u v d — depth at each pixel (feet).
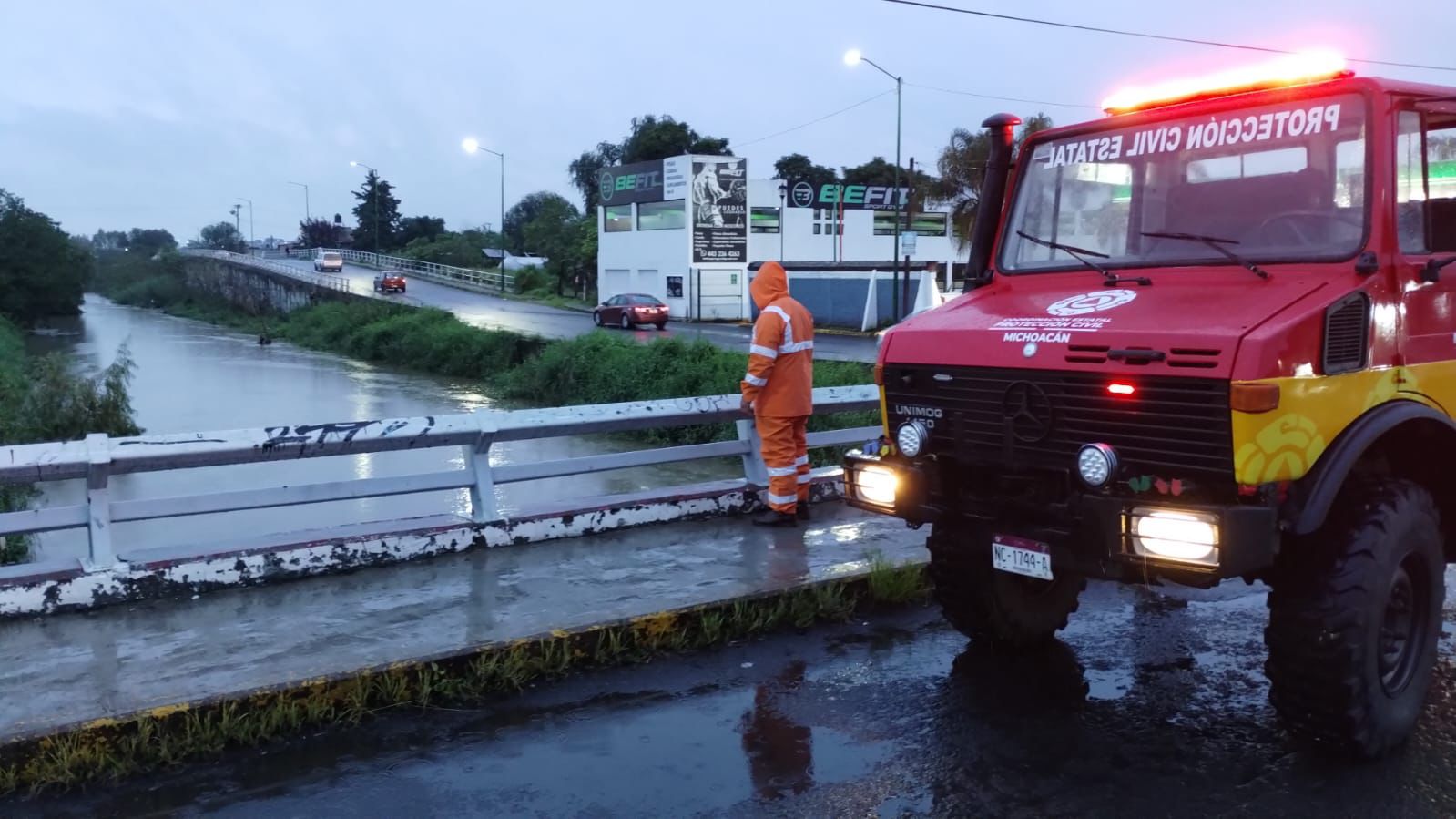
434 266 280.92
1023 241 16.97
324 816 12.89
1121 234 15.80
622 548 23.02
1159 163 15.52
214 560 19.92
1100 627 19.76
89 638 17.33
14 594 18.29
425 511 39.70
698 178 172.86
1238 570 12.04
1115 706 16.02
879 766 14.08
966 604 17.72
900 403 15.87
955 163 147.74
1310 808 12.78
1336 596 13.05
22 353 130.41
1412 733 14.80
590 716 15.81
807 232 190.60
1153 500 12.80
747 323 164.96
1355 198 13.61
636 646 18.11
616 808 13.01
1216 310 13.20
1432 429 14.12
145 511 20.18
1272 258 13.97
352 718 15.53
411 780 13.82
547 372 88.99
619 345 87.56
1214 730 15.14
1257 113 14.62
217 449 20.52
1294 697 13.65
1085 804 13.01
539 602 19.08
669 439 62.13
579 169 329.72
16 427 58.34
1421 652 14.39
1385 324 13.55
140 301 319.06
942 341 15.21
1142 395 12.83
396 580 20.56
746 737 15.05
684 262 175.63
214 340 176.65
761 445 25.11
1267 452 12.11
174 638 17.30
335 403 86.48
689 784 13.61
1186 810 12.82
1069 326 13.93
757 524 25.09
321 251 330.75
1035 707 16.02
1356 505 13.58
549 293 225.56
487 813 12.94
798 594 19.98
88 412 62.18
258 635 17.40
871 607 20.71
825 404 28.58
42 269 221.05
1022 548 14.47
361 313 160.25
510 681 16.69
